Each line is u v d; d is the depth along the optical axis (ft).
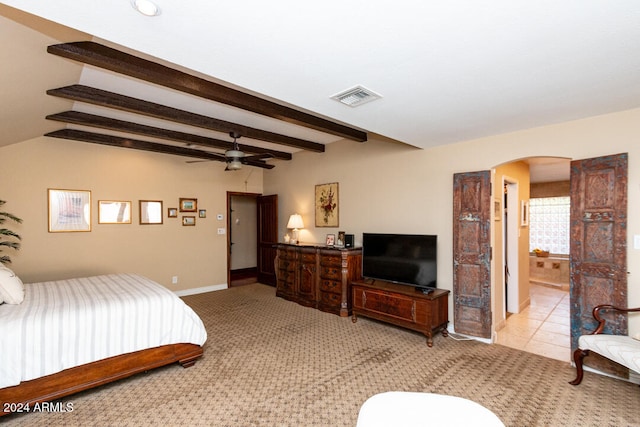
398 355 10.96
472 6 4.58
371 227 16.21
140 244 17.69
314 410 7.79
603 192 9.47
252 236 28.53
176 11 4.65
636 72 6.77
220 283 21.09
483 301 12.05
